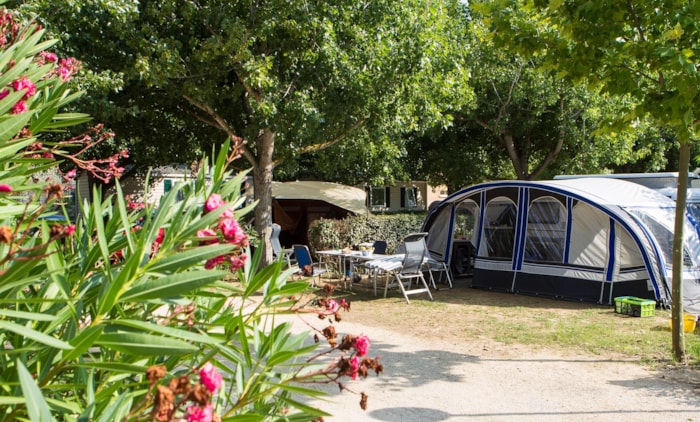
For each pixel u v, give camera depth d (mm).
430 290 11539
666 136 21453
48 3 7969
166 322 2059
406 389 5352
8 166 2244
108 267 1674
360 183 21484
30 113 1760
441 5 12258
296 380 1994
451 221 12469
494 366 6105
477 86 18250
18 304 1786
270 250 12359
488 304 9852
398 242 16656
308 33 10531
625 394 5180
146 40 9977
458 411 4777
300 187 17281
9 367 1667
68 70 2967
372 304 9883
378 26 11000
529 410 4805
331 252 11766
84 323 1848
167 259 1583
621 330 7652
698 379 5582
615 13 5555
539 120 18875
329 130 11938
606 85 6012
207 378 1464
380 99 11000
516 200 11109
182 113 12969
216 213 1760
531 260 10836
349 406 4875
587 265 10062
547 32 6293
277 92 10766
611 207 9531
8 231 1321
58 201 2299
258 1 10578
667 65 5238
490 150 21750
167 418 1286
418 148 20297
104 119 9625
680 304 6172
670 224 9758
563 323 8195
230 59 10367
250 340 2330
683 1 5203
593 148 18203
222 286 2100
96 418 1554
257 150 12828
